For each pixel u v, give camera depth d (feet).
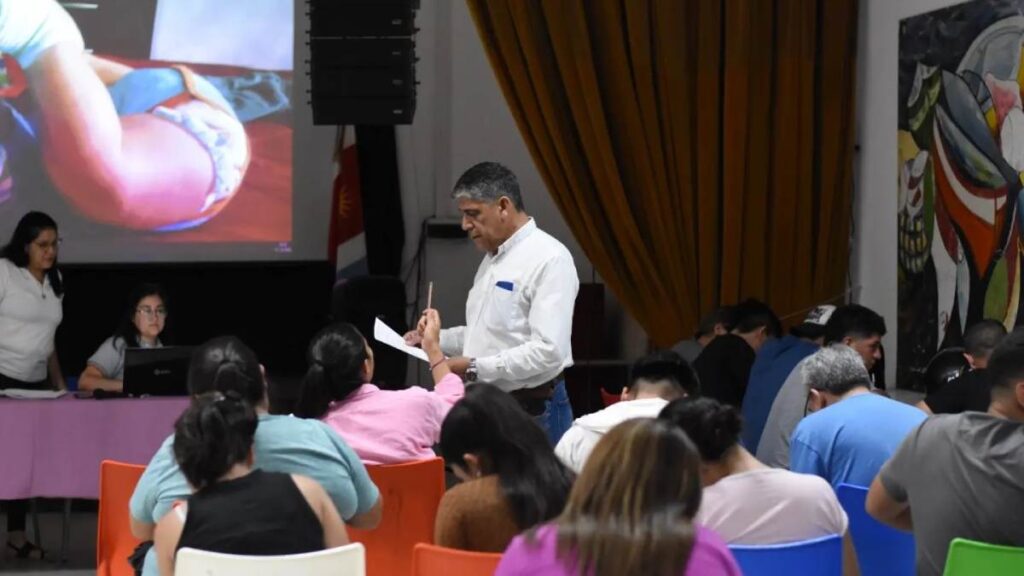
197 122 31.27
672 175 27.25
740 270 27.48
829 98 27.68
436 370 16.60
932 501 11.93
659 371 14.70
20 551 23.67
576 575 8.20
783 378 20.71
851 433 14.11
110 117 30.68
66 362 30.45
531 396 17.15
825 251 27.81
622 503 8.24
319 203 33.24
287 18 31.68
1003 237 22.56
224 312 31.45
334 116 26.27
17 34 30.07
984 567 10.98
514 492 11.07
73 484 21.33
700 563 8.25
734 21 26.91
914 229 25.61
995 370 12.00
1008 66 22.38
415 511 14.62
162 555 11.26
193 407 11.36
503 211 17.21
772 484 11.55
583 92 26.48
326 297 31.76
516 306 17.17
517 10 26.20
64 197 30.45
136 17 30.81
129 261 30.94
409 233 34.35
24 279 24.09
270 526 11.04
